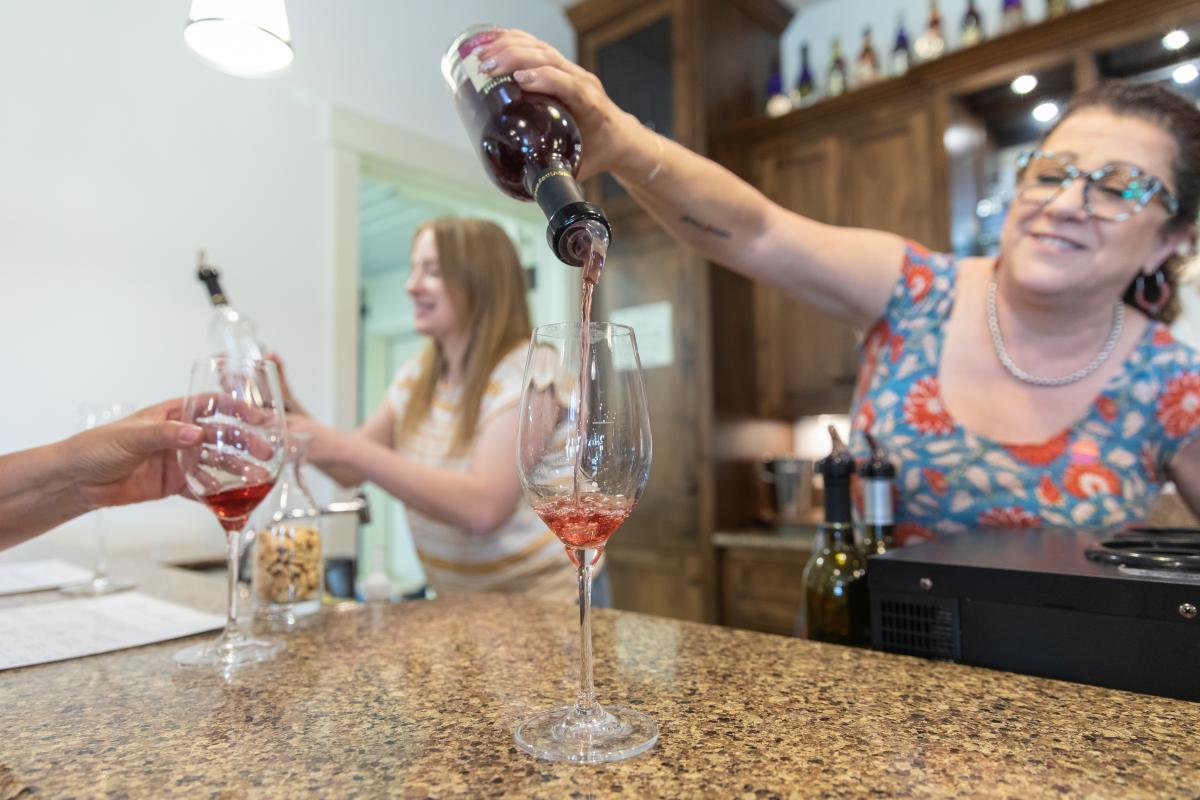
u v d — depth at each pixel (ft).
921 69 8.30
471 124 2.42
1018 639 1.96
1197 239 3.10
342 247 8.07
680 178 2.89
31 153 6.12
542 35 10.45
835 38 10.40
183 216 6.97
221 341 6.95
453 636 2.43
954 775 1.32
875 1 10.09
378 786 1.32
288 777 1.36
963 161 8.43
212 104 7.22
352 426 8.07
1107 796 1.23
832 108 9.15
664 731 1.55
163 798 1.29
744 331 10.00
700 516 9.32
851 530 2.49
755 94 10.43
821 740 1.49
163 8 6.97
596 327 1.65
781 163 9.71
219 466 2.22
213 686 1.94
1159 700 1.71
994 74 7.91
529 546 4.22
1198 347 6.68
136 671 2.12
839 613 2.39
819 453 10.59
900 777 1.31
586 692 1.63
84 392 6.31
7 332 5.95
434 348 4.83
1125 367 2.95
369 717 1.68
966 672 1.95
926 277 3.27
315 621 2.68
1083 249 2.73
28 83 6.13
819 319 9.61
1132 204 2.66
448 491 3.80
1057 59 7.50
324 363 7.91
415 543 4.62
